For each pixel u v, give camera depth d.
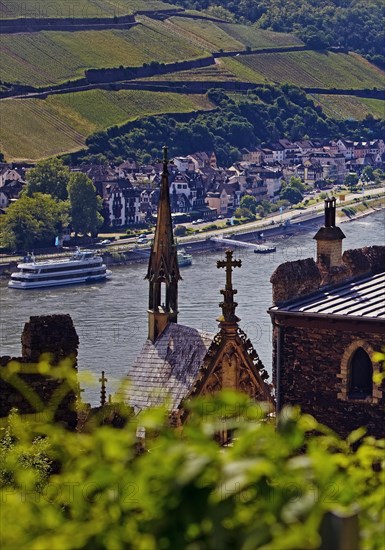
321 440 35.53
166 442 27.33
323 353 87.69
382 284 96.56
